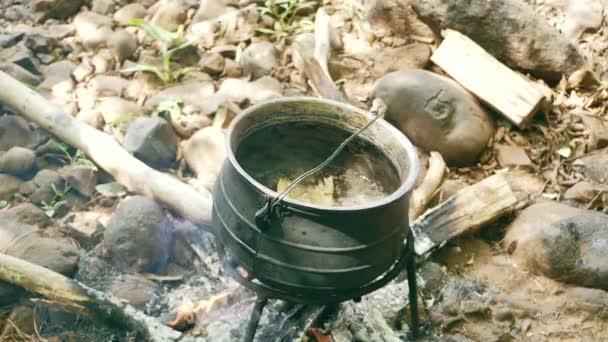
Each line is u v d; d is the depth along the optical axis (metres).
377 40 4.05
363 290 2.08
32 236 2.67
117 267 2.69
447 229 2.86
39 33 3.77
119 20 4.01
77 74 3.63
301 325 2.32
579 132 3.55
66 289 2.35
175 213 2.85
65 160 3.19
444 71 3.71
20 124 3.18
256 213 1.88
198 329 2.46
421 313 2.63
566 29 4.19
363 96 3.72
